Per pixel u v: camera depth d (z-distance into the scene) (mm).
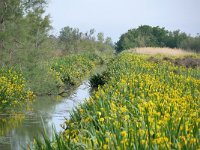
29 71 22922
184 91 14102
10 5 25125
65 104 19609
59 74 28281
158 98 10336
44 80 23125
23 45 24406
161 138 6586
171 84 16312
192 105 10562
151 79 16641
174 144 6703
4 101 16797
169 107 9320
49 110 17781
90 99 11578
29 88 21172
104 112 8844
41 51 25672
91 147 6699
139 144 6496
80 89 26172
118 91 12523
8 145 11922
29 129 14102
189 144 6648
